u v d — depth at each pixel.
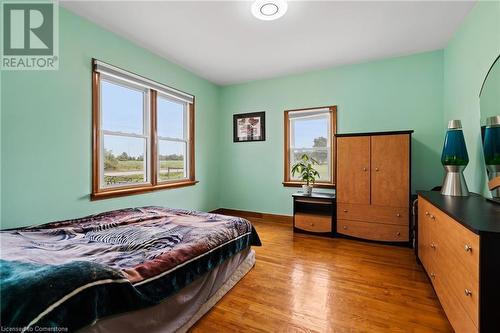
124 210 2.53
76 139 2.28
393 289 1.90
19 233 1.69
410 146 2.79
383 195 2.92
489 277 0.99
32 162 1.98
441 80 2.99
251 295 1.83
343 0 2.04
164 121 3.39
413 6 2.13
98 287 1.01
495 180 1.68
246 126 4.29
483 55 1.94
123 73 2.67
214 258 1.72
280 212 4.04
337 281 2.04
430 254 1.83
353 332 1.42
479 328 1.01
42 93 2.04
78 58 2.28
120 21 2.39
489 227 1.04
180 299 1.41
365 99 3.39
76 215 2.28
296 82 3.86
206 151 4.18
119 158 2.77
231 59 3.31
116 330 1.07
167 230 1.91
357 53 3.11
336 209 3.21
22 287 0.85
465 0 2.04
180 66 3.55
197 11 2.22
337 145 3.17
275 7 2.05
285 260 2.48
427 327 1.46
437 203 1.63
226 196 4.51
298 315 1.58
